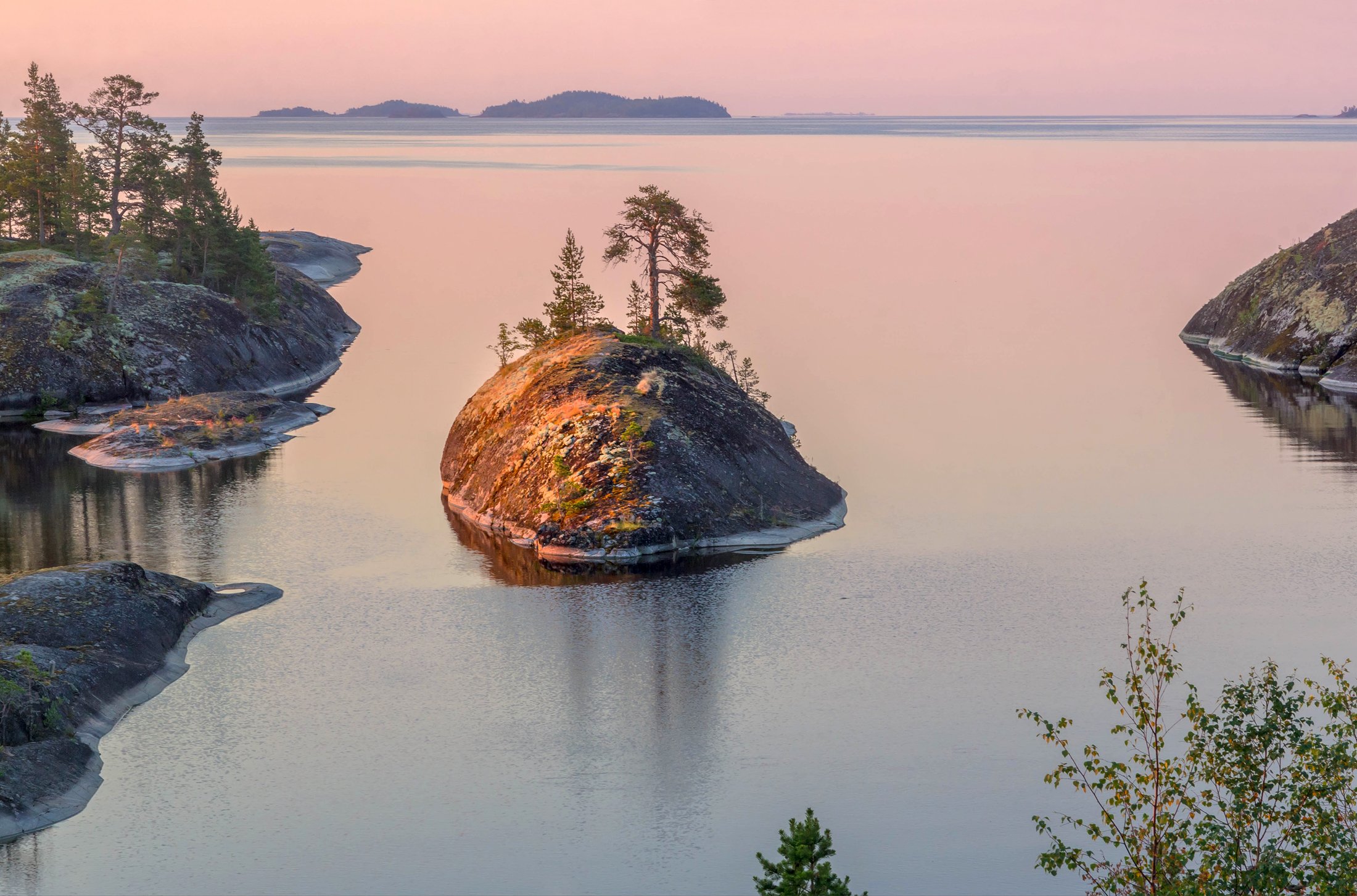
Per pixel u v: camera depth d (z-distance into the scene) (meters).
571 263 99.19
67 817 42.94
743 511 73.69
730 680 54.34
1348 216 144.00
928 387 120.44
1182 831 26.81
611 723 50.25
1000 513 79.81
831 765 46.88
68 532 74.81
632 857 40.97
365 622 60.84
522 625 60.25
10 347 106.94
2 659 48.53
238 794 44.69
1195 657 57.16
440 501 81.44
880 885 39.44
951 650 57.72
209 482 86.81
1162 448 98.50
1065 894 38.94
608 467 72.62
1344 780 26.06
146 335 112.94
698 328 104.62
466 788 45.22
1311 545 73.69
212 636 59.16
